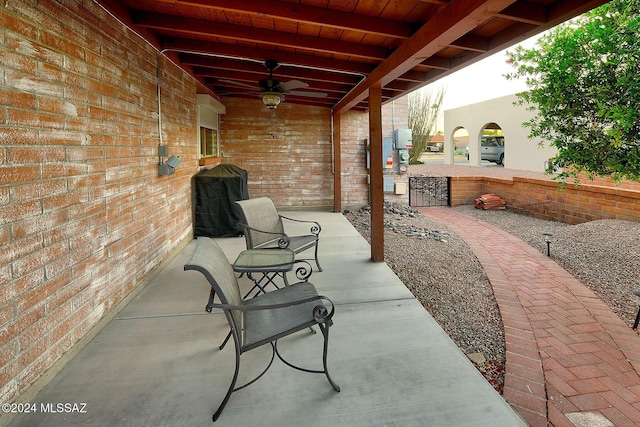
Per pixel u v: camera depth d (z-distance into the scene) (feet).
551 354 7.70
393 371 6.57
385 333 7.97
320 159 24.61
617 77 10.57
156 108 12.00
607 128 11.47
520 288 11.34
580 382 6.76
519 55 12.76
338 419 5.41
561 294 10.86
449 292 11.13
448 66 12.03
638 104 9.98
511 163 40.83
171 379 6.39
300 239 12.19
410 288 11.43
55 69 6.70
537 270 13.02
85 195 7.65
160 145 12.14
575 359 7.51
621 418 5.84
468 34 9.71
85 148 7.68
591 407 6.09
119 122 9.32
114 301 8.89
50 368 6.35
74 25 7.34
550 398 6.30
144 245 10.88
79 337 7.31
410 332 8.01
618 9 10.28
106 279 8.50
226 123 23.38
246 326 6.22
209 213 17.01
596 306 10.04
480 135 45.78
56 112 6.71
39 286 6.14
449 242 16.97
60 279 6.72
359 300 9.79
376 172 13.16
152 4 9.69
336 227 19.51
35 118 6.14
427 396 5.90
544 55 12.20
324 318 5.96
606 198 18.92
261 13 8.79
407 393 5.97
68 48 7.12
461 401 5.78
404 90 16.43
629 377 6.93
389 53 11.98
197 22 10.61
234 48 13.20
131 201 9.98
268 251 10.45
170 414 5.52
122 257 9.37
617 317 9.41
